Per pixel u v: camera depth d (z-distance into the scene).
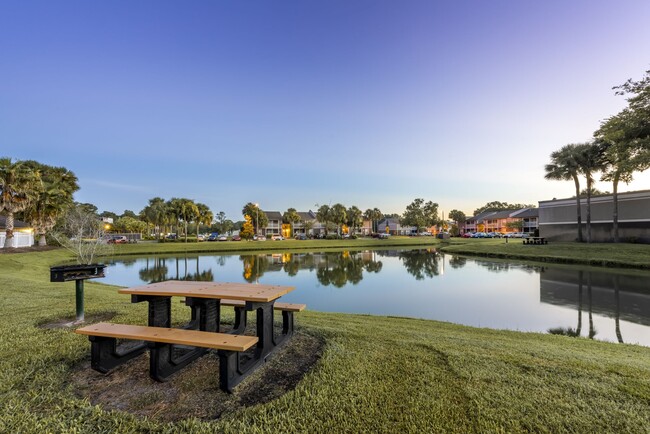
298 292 13.84
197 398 2.72
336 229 72.12
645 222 28.47
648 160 18.83
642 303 11.06
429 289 14.45
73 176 34.50
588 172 30.17
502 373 3.21
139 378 3.07
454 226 91.62
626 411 2.53
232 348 2.68
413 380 3.02
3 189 23.36
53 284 9.42
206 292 3.46
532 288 14.23
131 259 29.70
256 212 65.94
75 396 2.73
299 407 2.54
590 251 23.95
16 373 3.07
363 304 11.51
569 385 2.96
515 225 68.75
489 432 2.26
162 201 65.31
